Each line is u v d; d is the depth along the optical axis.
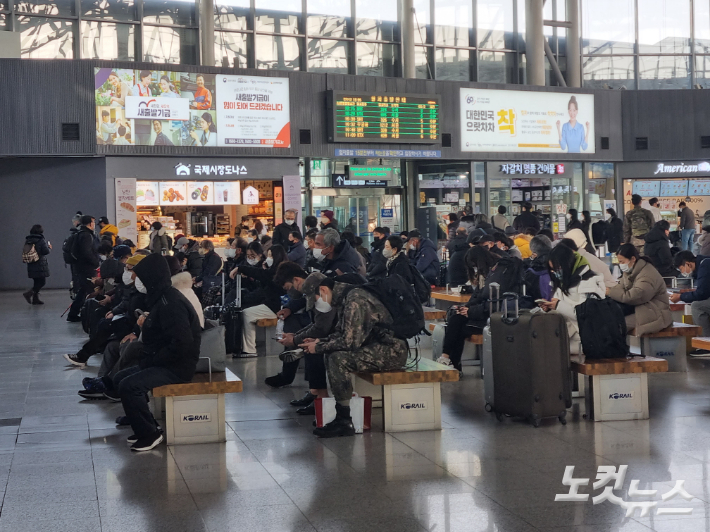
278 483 5.11
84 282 14.50
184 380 6.20
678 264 11.76
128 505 4.72
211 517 4.49
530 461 5.51
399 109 23.12
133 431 6.33
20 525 4.41
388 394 6.40
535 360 6.43
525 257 13.02
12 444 6.20
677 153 26.31
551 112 25.30
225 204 21.64
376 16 25.41
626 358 6.85
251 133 21.59
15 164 20.19
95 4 21.69
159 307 6.14
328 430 6.30
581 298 7.09
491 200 24.86
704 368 9.16
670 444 5.88
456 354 8.77
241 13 23.55
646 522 4.32
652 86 28.69
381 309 6.43
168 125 20.67
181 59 22.77
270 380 8.41
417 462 5.54
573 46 27.41
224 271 11.53
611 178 26.45
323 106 22.48
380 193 24.16
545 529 4.24
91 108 19.97
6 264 20.39
